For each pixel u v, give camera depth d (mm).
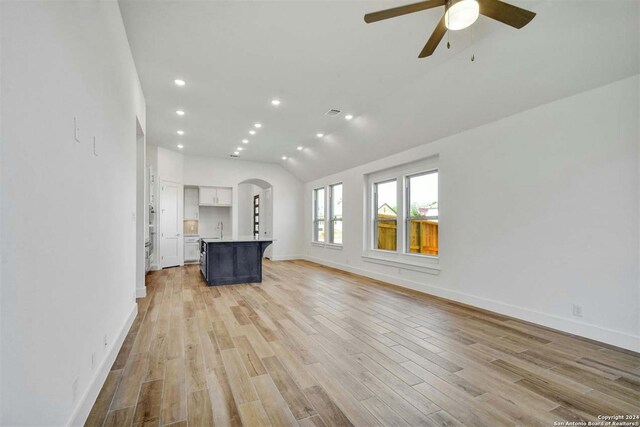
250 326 3213
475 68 3223
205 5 2459
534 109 3303
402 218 5398
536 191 3285
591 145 2838
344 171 7051
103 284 2018
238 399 1876
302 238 9188
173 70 3498
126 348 2623
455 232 4266
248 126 5512
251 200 10883
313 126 5516
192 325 3232
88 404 1666
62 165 1307
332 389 1997
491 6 1928
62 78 1304
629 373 2213
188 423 1644
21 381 978
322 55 3195
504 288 3619
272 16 2594
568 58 2680
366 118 4969
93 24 1752
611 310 2711
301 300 4305
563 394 1941
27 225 1015
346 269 6867
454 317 3523
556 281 3105
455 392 1966
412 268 5016
